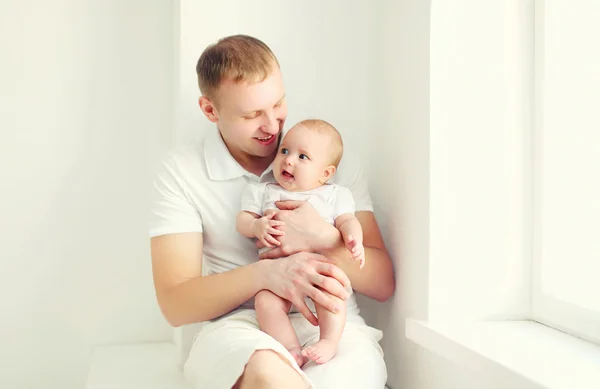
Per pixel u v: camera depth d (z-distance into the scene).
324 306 1.15
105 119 1.79
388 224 1.48
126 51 1.80
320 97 1.67
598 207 1.12
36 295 1.75
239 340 1.08
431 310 1.26
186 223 1.35
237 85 1.26
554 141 1.25
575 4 1.19
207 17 1.61
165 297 1.30
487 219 1.28
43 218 1.75
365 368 1.15
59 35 1.76
